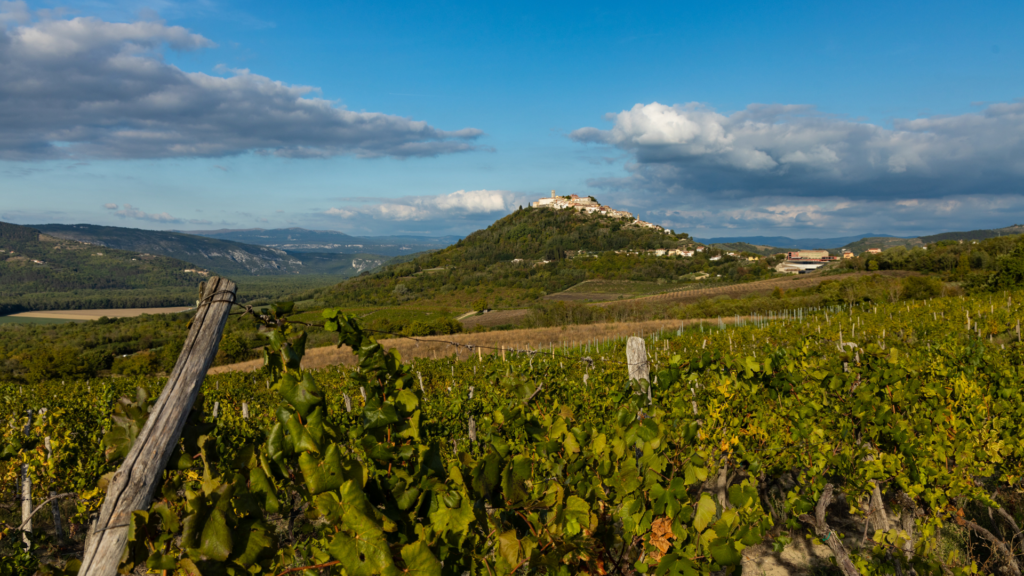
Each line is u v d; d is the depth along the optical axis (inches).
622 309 2021.4
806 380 155.3
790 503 130.0
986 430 132.5
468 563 69.8
